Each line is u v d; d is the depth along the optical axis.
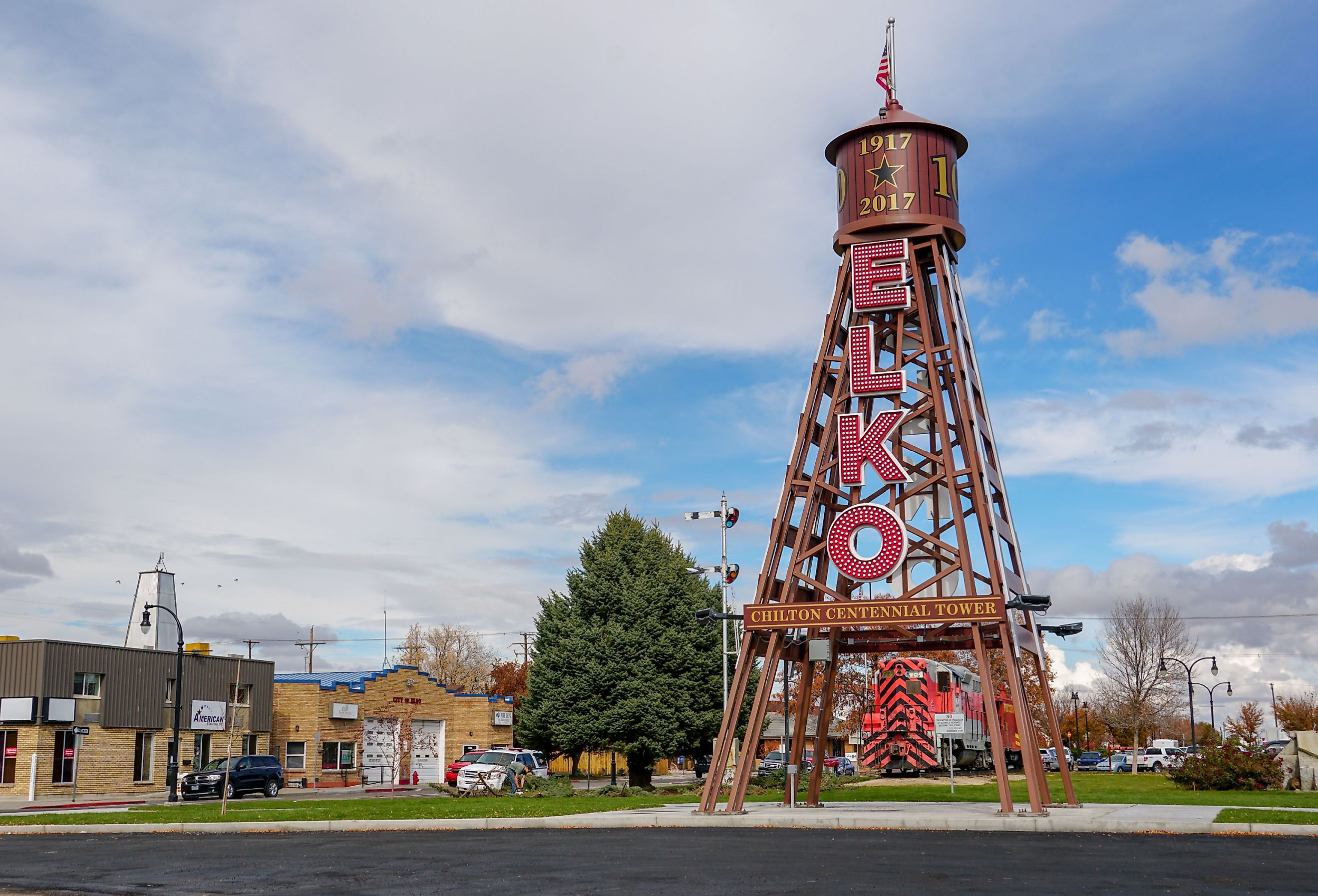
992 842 20.47
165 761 56.09
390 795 51.88
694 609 50.56
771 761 60.38
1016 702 25.88
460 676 108.62
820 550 29.38
